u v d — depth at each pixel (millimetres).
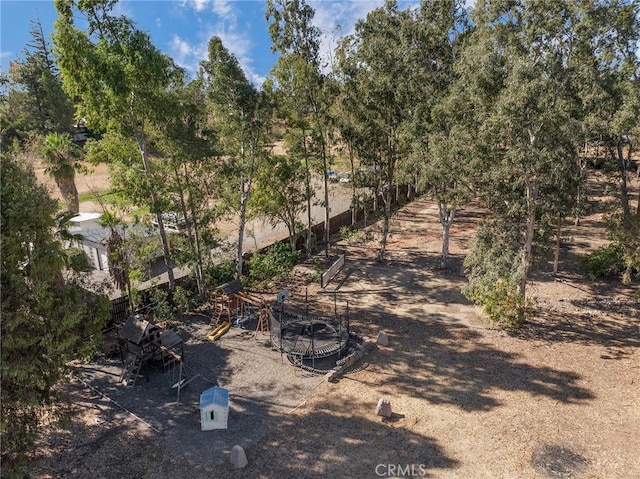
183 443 14641
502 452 14062
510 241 21609
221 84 22000
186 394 17203
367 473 13305
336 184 48656
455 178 22156
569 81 18984
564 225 36562
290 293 26391
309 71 25750
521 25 18500
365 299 25422
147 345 17984
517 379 17781
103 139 22016
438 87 25078
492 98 19266
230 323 22500
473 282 22062
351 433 14984
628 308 23250
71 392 17297
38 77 63719
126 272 22094
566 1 16891
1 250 11773
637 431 14812
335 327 21359
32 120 60656
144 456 14086
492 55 18594
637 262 22359
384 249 31234
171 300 23938
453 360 19219
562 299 24484
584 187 25375
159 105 20203
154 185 21484
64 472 13453
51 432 15109
